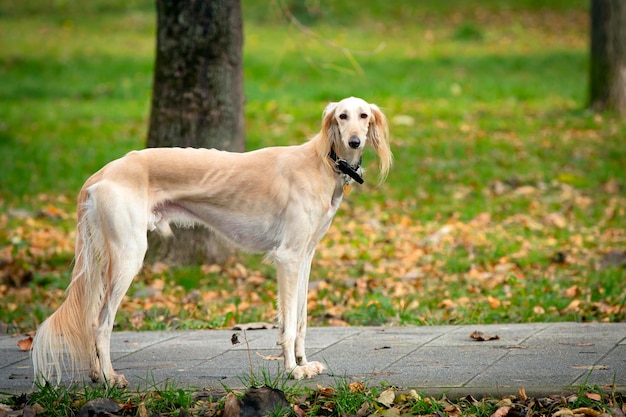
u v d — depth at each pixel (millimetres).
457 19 36812
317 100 23359
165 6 11156
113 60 29484
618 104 21078
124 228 6594
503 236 12875
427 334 8141
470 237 12836
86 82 26312
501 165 17062
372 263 11789
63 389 6488
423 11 38000
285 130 19734
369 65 28297
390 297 10141
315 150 6875
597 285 10164
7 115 21875
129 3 40500
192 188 6855
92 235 6680
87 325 6672
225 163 6922
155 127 11383
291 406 6047
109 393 6387
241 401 6016
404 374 6719
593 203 14703
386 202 15031
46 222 13930
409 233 13305
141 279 11000
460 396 6230
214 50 11188
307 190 6758
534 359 7023
